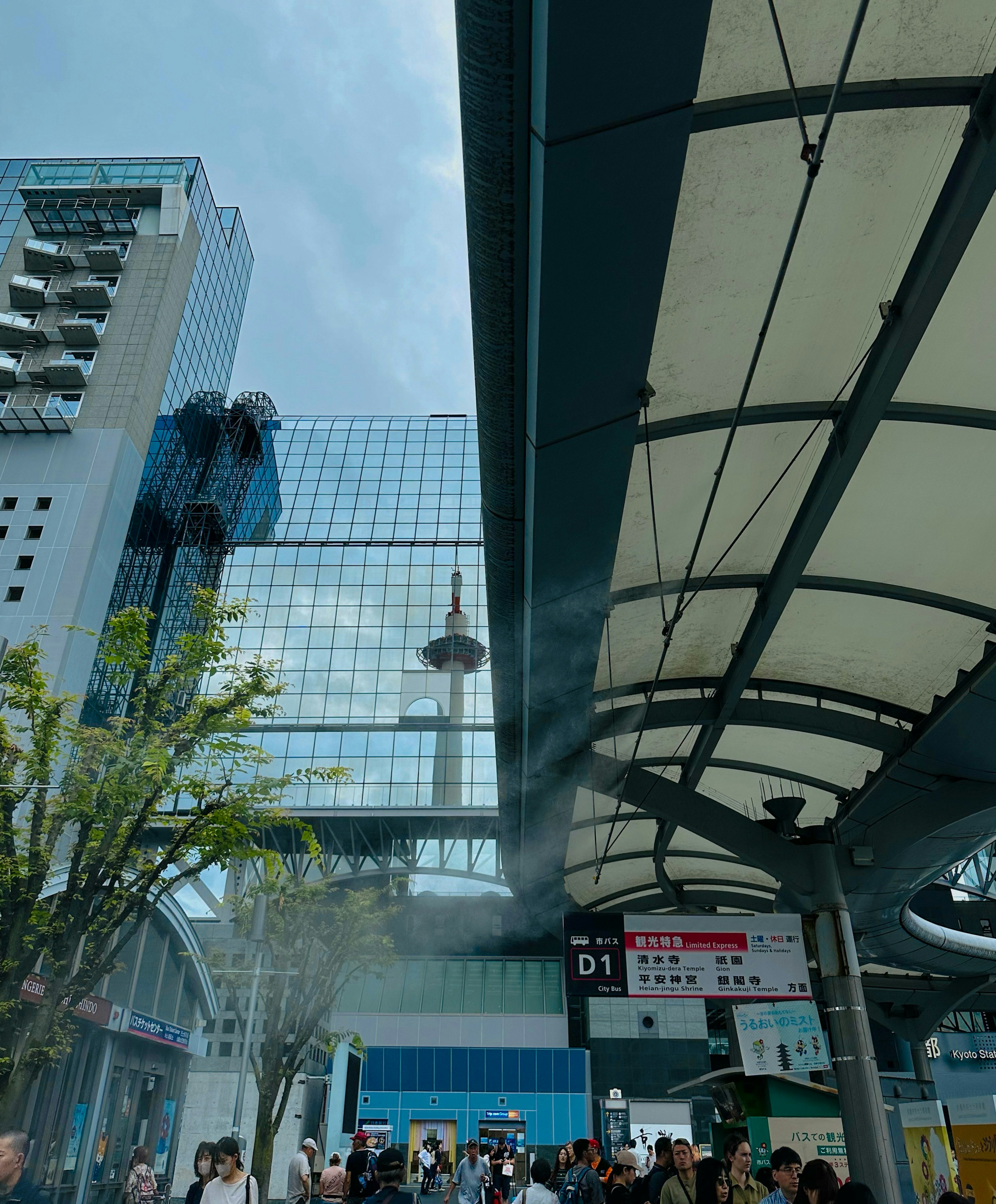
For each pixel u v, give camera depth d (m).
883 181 9.05
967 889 51.22
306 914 26.44
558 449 9.50
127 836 13.05
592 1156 10.24
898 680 17.11
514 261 8.03
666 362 10.83
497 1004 50.62
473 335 9.10
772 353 10.87
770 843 19.36
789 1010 17.39
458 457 86.44
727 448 8.41
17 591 59.59
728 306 10.20
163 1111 26.69
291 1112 39.59
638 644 16.34
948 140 8.71
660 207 7.18
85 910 12.40
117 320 70.12
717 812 19.50
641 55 6.06
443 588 77.56
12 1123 11.08
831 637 16.41
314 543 79.56
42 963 19.02
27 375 65.88
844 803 21.45
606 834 23.88
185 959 27.94
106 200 74.19
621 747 19.98
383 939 26.42
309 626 75.62
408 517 81.62
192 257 77.38
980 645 15.36
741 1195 7.20
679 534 13.58
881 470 12.40
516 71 6.46
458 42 6.45
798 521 12.67
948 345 10.49
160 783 13.09
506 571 12.24
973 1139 11.10
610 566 11.67
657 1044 49.06
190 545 75.88
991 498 12.62
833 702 18.59
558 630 12.85
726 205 9.17
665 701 17.91
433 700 72.00
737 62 8.08
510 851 23.58
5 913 11.93
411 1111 46.88
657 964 17.42
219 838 13.70
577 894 29.80
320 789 68.31
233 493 79.06
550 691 14.41
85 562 60.47
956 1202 6.73
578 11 5.67
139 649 14.00
